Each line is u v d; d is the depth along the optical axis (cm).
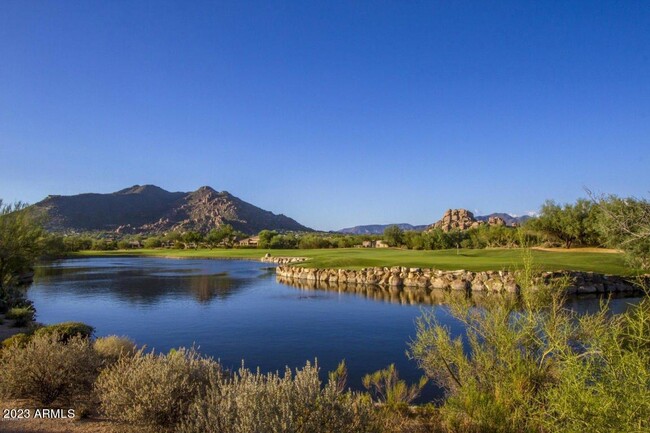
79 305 2964
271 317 2403
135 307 2853
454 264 4278
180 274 5641
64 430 637
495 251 6369
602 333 508
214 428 466
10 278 2869
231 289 3897
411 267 4312
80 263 8269
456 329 1620
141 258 10294
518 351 625
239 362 1488
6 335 1568
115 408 622
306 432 461
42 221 3212
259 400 467
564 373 464
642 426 387
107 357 1034
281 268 5591
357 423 503
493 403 565
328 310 2628
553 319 614
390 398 790
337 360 1492
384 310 2588
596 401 402
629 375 404
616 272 3484
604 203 1003
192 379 648
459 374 689
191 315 2508
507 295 719
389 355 1546
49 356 773
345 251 8900
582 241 6172
